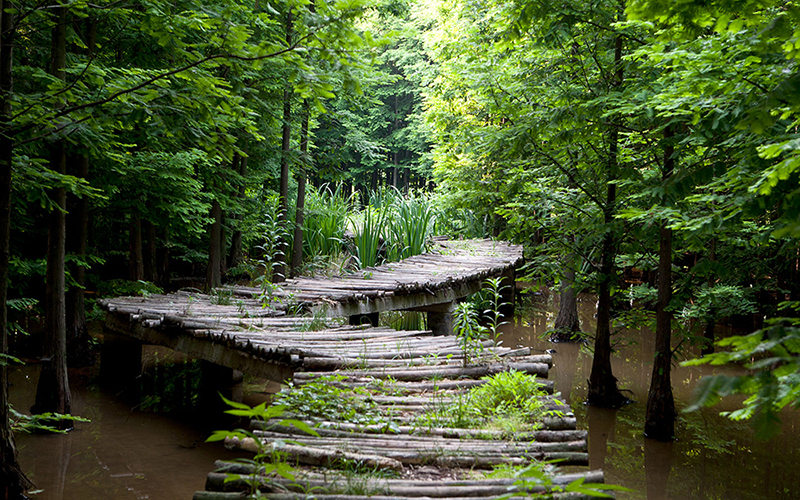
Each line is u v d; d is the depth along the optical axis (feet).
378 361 17.48
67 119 17.17
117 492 16.80
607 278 28.71
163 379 29.17
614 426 26.13
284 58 16.17
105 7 16.85
